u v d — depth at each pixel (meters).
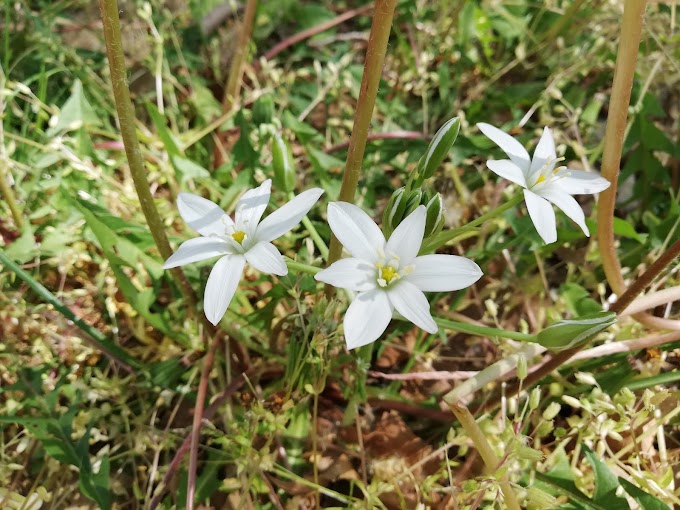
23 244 0.18
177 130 0.22
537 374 0.16
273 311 0.17
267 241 0.12
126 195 0.20
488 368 0.15
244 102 0.21
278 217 0.12
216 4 0.25
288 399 0.16
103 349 0.17
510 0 0.24
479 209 0.21
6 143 0.20
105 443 0.17
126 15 0.24
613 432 0.15
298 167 0.22
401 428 0.17
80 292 0.18
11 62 0.22
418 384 0.18
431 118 0.24
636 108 0.20
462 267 0.11
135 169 0.13
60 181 0.18
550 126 0.23
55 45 0.22
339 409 0.18
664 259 0.13
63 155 0.18
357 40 0.26
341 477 0.16
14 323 0.17
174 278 0.16
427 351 0.19
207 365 0.17
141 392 0.17
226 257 0.12
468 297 0.20
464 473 0.16
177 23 0.25
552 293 0.20
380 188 0.22
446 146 0.12
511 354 0.15
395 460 0.16
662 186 0.21
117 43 0.11
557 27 0.23
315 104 0.24
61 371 0.17
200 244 0.12
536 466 0.16
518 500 0.14
